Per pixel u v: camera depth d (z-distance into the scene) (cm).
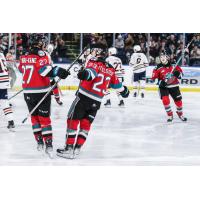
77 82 1717
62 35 1970
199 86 1783
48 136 693
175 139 877
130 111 1224
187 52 1877
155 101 1452
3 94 887
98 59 678
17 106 1268
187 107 1335
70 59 1895
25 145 786
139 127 991
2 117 1076
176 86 1043
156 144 827
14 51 1769
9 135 866
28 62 684
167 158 726
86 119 698
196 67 1773
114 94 1609
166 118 1122
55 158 702
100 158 711
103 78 677
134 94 1504
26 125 972
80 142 702
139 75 1495
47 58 675
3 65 872
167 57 1016
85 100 679
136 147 797
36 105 681
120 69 1301
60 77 662
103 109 1245
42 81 684
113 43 1870
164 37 1998
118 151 763
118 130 948
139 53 1486
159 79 1040
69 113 689
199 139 884
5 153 726
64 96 1513
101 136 880
